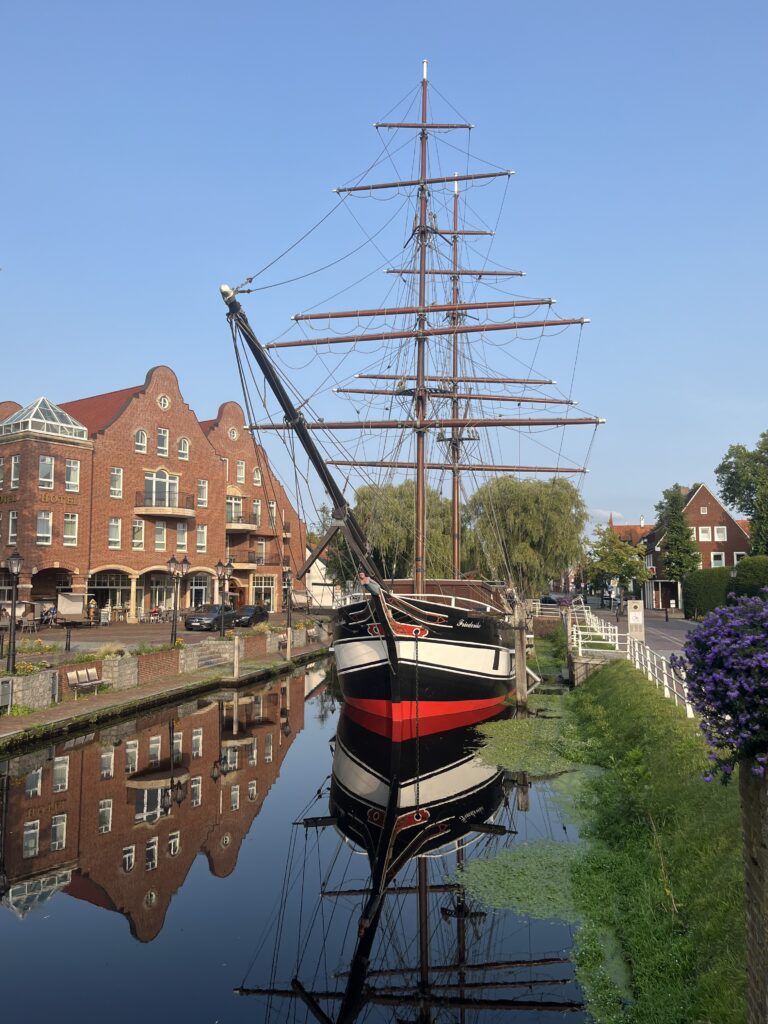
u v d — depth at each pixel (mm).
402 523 40438
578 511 45531
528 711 21625
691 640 4160
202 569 48188
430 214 26688
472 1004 6520
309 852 10602
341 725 20234
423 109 26422
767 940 3783
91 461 40969
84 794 13180
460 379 31812
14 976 7273
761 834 3838
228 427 53844
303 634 40594
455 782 13961
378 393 31016
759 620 3928
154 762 15641
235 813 12297
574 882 9039
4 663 22125
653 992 6273
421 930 8180
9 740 15883
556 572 45406
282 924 8461
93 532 40969
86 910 8750
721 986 5645
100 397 48688
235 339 12805
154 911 8727
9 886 9383
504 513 44750
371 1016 6543
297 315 25719
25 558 37188
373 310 25375
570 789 13062
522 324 24938
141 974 7285
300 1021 6410
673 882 7777
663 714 13898
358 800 13086
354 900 9000
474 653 19969
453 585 25047
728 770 4121
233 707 23141
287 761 16047
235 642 26516
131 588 43438
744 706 3836
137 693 21781
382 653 18547
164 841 10969
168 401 46281
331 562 34906
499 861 9805
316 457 14531
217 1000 6840
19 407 47969
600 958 7203
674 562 61688
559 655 35500
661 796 10016
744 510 55844
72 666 20500
